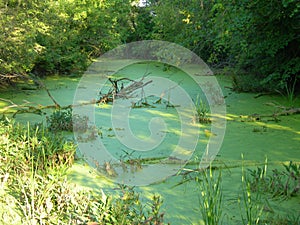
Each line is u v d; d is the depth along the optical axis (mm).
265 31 7305
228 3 7395
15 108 7172
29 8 9016
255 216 3232
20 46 8250
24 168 4070
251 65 9023
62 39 11156
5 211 3363
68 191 3381
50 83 10109
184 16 12219
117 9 16172
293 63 7320
